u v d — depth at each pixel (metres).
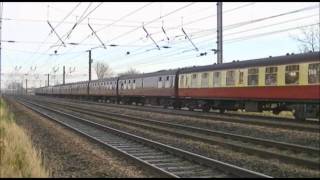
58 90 109.44
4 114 32.28
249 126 24.11
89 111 42.84
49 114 39.09
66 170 13.12
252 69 31.55
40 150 15.61
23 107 52.91
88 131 24.14
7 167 11.91
